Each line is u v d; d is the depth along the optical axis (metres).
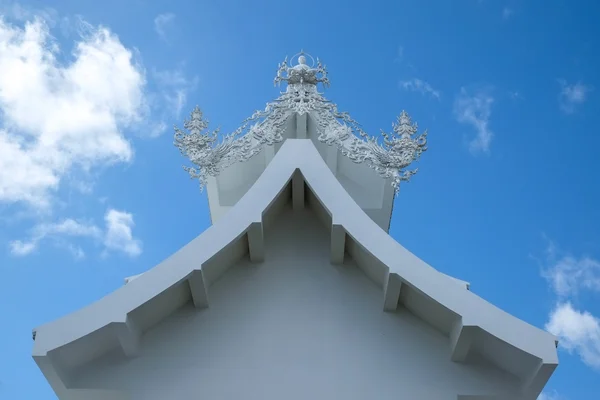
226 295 6.98
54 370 6.09
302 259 7.23
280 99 8.73
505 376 6.40
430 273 6.34
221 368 6.54
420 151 7.96
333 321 6.85
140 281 6.29
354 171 9.30
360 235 6.57
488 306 6.18
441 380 6.45
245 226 6.57
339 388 6.46
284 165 6.94
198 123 8.11
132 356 6.50
